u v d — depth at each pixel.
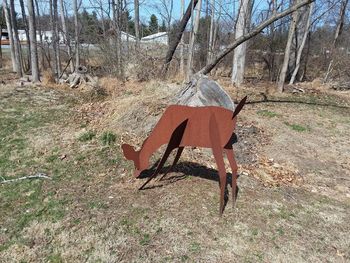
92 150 5.74
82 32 17.09
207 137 3.79
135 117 6.91
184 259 3.29
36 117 7.49
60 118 7.46
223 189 3.82
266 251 3.45
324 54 16.33
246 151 5.98
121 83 10.42
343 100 10.91
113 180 4.77
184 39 14.83
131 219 3.86
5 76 13.77
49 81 11.45
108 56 11.98
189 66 10.52
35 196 4.35
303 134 7.09
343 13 16.44
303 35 13.59
